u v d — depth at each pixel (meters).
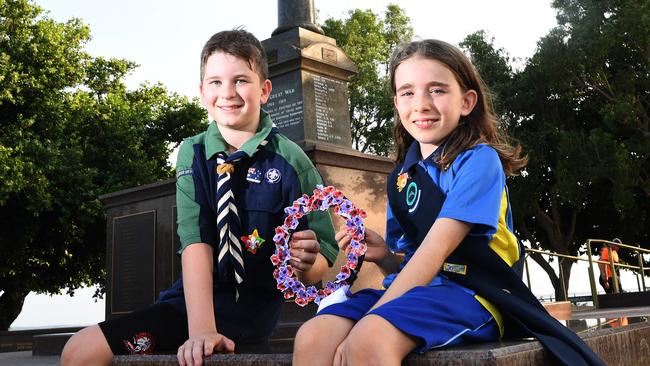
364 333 1.56
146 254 7.16
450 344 1.68
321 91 7.30
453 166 2.03
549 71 22.36
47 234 18.70
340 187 5.93
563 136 21.30
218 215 2.37
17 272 18.56
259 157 2.55
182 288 2.45
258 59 2.61
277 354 1.80
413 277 1.81
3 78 17.05
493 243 1.98
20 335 13.05
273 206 2.49
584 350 1.70
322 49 7.36
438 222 1.90
